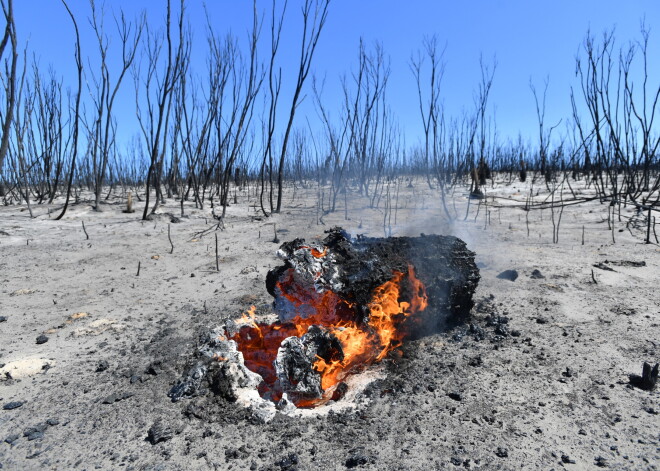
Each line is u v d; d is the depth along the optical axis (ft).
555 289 16.22
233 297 16.49
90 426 8.95
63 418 9.23
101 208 38.34
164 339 13.04
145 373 11.03
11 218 34.14
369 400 9.64
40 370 11.27
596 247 22.65
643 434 8.31
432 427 8.66
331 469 7.58
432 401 9.55
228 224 32.58
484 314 14.15
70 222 33.04
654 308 14.25
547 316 13.94
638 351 11.51
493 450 7.97
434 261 12.25
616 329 12.85
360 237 13.19
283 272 11.98
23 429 8.90
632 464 7.52
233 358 10.68
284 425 8.80
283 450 8.09
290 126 37.09
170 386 10.37
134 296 17.10
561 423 8.71
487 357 11.41
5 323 14.44
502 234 26.78
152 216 34.32
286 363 9.97
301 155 66.49
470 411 9.15
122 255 23.45
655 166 52.31
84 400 9.89
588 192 42.83
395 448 8.08
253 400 9.52
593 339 12.27
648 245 22.66
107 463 7.87
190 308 15.61
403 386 10.13
